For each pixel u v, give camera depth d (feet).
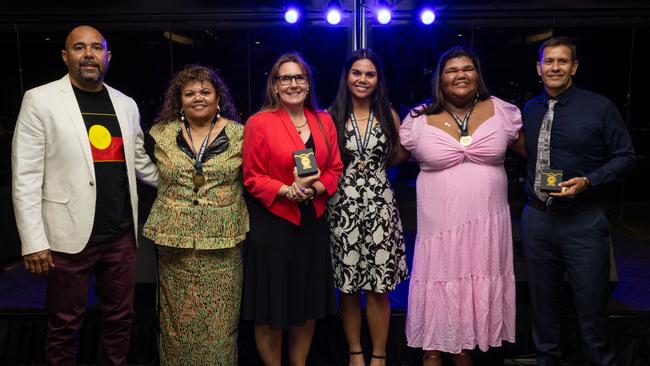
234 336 8.00
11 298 11.52
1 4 16.56
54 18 16.76
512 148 8.80
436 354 8.53
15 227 15.25
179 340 7.75
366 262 8.29
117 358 8.22
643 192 18.38
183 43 17.19
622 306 10.71
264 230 7.75
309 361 9.73
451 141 7.95
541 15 16.81
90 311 10.12
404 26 16.67
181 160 7.45
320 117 8.09
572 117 7.72
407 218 16.16
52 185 7.36
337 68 16.88
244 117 17.58
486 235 7.95
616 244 15.87
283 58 7.84
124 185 7.83
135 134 7.98
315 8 16.20
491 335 8.20
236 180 7.80
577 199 7.76
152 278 10.68
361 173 8.32
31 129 7.20
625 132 7.66
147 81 17.34
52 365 7.80
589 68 17.15
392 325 9.88
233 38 17.12
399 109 17.03
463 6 16.66
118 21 16.96
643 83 17.19
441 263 8.15
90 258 7.62
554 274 8.27
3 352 9.80
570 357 9.66
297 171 7.14
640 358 9.46
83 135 7.34
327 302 8.14
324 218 8.07
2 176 16.96
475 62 8.11
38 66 16.98
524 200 17.04
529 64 17.08
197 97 7.41
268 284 7.80
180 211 7.43
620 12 16.72
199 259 7.52
